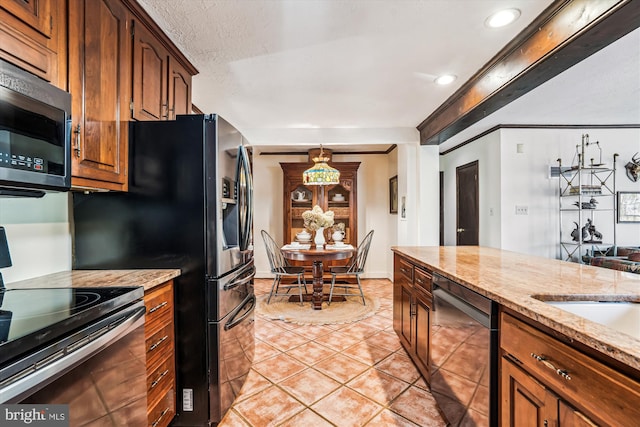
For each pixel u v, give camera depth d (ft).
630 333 4.00
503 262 6.62
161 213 5.59
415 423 5.65
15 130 3.12
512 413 3.81
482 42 6.55
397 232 16.57
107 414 3.43
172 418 5.43
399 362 7.98
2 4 3.10
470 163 16.58
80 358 2.93
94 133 4.48
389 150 18.51
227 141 6.09
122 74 5.13
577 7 4.94
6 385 2.30
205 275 5.55
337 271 13.51
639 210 13.91
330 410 6.04
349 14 5.58
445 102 10.19
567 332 2.86
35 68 3.49
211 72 7.93
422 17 5.66
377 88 9.06
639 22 4.52
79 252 5.62
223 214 6.50
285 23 5.83
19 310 3.18
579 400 2.81
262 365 7.86
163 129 5.56
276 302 13.69
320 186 17.80
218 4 5.27
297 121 12.50
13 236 4.63
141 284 4.41
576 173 13.84
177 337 5.57
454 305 5.21
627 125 13.82
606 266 10.51
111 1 4.83
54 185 3.59
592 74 8.62
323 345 9.09
